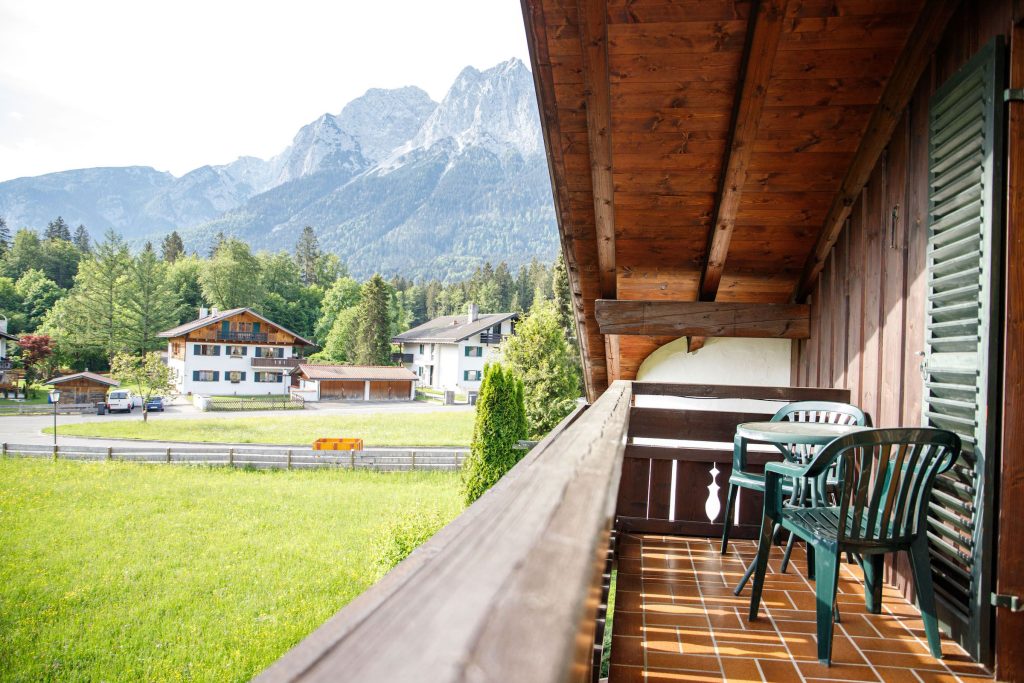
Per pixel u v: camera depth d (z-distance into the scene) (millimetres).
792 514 2959
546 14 3871
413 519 12766
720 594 3492
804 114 4332
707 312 5707
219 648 9648
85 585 11875
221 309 71500
